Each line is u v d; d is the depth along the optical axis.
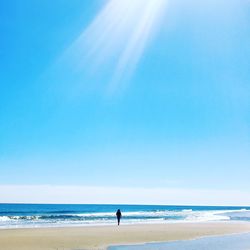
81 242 25.64
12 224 46.19
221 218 70.44
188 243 26.08
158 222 52.94
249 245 25.08
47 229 35.88
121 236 29.91
